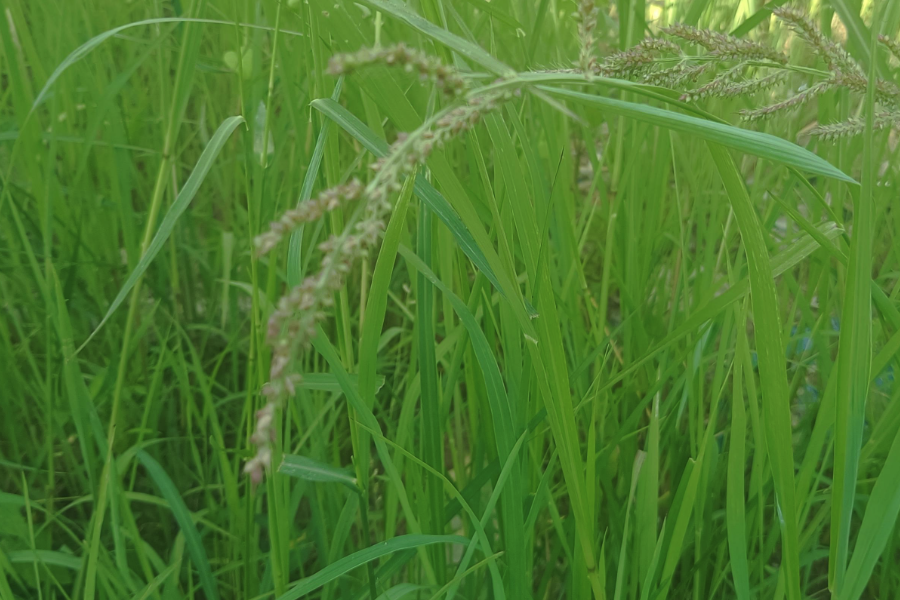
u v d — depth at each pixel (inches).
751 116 13.9
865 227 12.0
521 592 15.7
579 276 21.3
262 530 23.8
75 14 25.2
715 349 24.0
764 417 13.3
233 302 26.1
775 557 22.2
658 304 25.0
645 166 26.0
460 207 13.2
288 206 24.9
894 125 13.6
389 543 15.3
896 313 14.5
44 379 24.6
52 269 18.6
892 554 18.4
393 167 8.9
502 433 15.4
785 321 24.3
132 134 27.2
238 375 28.1
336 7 13.7
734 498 14.6
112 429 17.3
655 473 16.1
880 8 19.1
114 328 25.2
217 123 30.0
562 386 13.9
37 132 21.8
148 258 15.2
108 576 17.4
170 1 26.5
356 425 16.3
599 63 13.9
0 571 17.0
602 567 16.1
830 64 13.5
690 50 20.2
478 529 15.2
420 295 16.5
